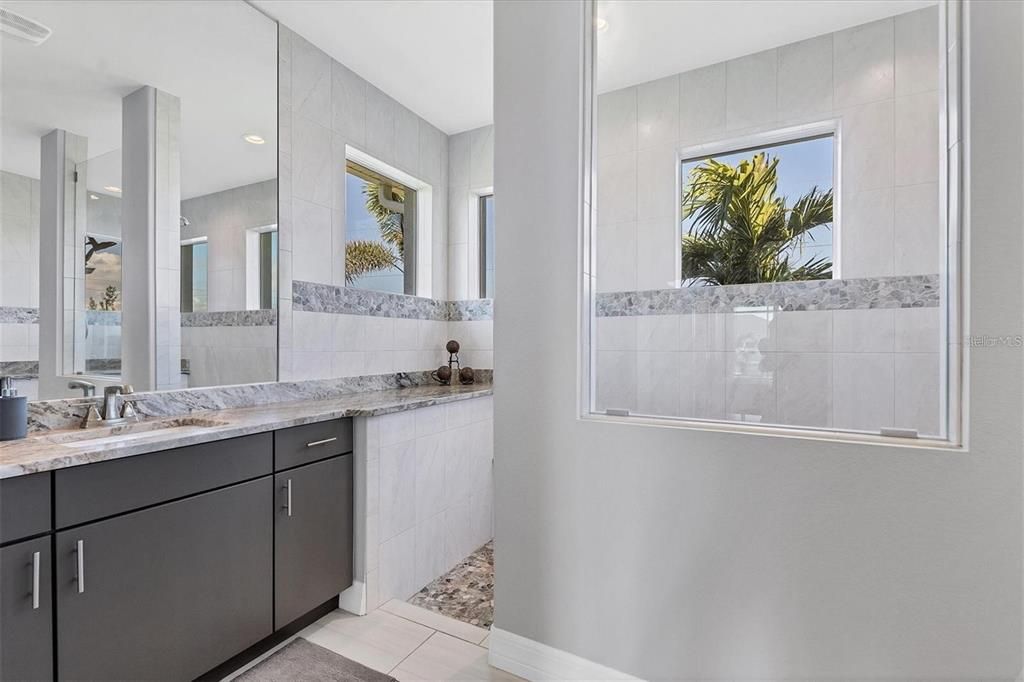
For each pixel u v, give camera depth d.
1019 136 1.07
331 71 2.71
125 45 1.88
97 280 1.80
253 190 2.31
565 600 1.57
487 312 3.56
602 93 1.62
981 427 1.10
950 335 1.17
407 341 3.28
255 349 2.31
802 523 1.26
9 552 1.14
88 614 1.27
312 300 2.59
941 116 1.21
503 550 1.68
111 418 1.77
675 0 1.54
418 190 3.54
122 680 1.34
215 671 1.65
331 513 2.00
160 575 1.43
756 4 1.47
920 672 1.15
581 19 1.57
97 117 1.80
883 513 1.18
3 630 1.13
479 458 2.91
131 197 1.89
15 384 1.58
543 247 1.62
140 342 1.91
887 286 1.27
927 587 1.15
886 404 1.26
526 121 1.65
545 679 1.59
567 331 1.58
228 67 2.20
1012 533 1.08
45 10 1.68
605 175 1.62
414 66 2.80
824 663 1.24
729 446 1.34
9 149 1.59
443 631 1.95
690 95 1.54
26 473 1.15
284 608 1.79
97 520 1.29
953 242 1.17
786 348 1.38
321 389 2.62
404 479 2.30
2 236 1.57
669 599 1.41
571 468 1.56
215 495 1.57
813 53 1.40
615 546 1.49
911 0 1.26
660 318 1.54
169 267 2.00
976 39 1.11
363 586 2.08
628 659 1.47
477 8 2.30
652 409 1.53
